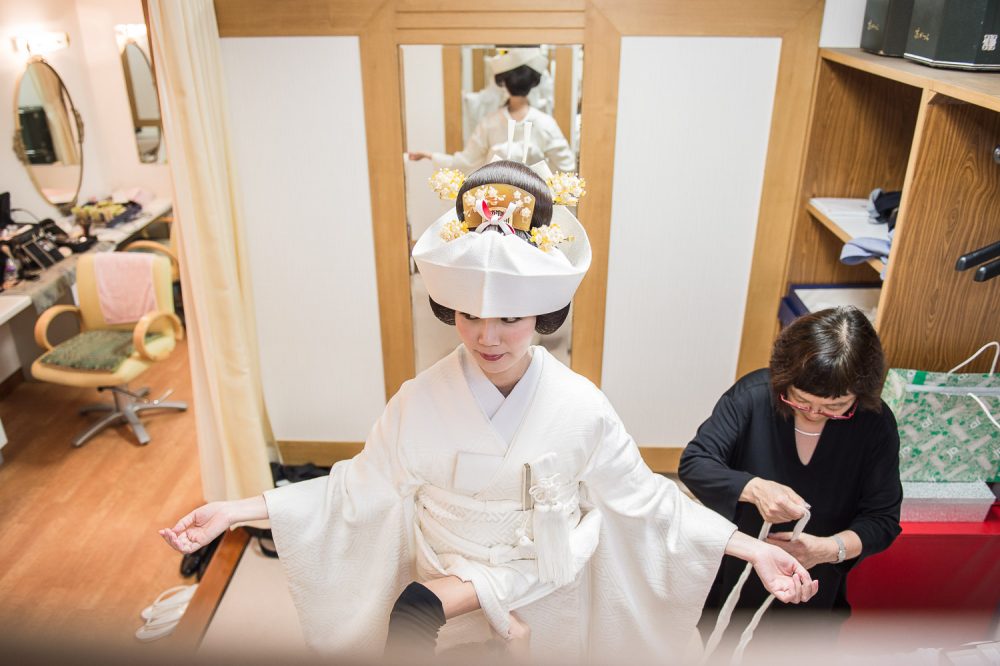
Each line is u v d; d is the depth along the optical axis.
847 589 2.16
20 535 3.07
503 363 1.23
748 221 2.80
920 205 1.91
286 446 3.24
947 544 2.09
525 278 1.14
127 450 3.63
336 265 2.90
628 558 1.50
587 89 2.61
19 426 3.82
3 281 3.81
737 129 2.67
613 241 2.84
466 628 1.38
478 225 1.23
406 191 2.78
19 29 4.35
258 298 2.97
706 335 2.99
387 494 1.42
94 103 5.02
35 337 3.95
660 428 3.17
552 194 1.29
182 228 2.55
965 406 1.99
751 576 1.71
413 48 2.57
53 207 4.70
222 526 1.34
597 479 1.40
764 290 2.90
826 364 1.42
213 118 2.56
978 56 1.91
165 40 2.33
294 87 2.63
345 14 2.53
